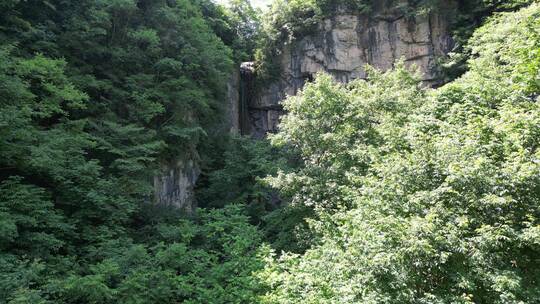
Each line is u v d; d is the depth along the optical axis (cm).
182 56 2408
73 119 1917
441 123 1180
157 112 2142
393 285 786
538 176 806
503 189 834
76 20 2000
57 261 1284
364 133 1778
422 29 3241
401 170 1020
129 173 1806
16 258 1153
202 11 3416
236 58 3534
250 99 3784
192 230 1731
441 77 3105
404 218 890
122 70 2255
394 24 3350
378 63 3362
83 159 1534
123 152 1748
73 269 1293
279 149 2408
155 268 1373
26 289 977
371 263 795
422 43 3228
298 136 1908
